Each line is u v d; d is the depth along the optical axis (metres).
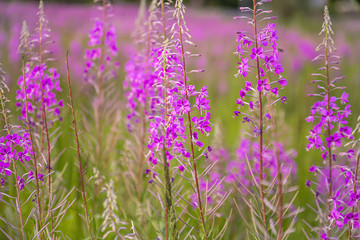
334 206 2.36
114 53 4.34
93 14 18.58
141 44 4.17
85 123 4.43
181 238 3.31
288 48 12.82
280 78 2.43
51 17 16.66
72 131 4.64
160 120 2.57
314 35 16.11
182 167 2.58
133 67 4.05
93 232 3.37
